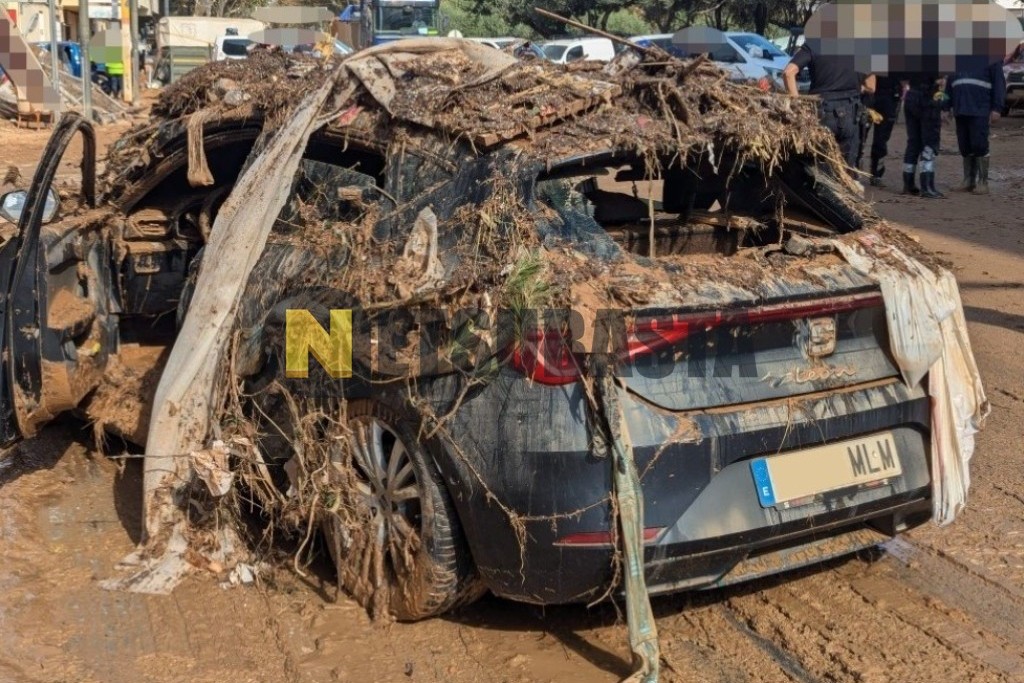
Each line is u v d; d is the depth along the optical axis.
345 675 3.65
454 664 3.72
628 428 3.38
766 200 4.63
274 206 4.27
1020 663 3.77
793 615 4.09
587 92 4.06
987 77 13.87
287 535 4.48
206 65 5.25
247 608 4.08
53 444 5.58
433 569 3.70
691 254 4.63
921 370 3.85
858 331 3.81
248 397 4.37
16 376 4.45
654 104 4.16
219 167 5.24
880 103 14.51
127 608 4.05
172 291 5.55
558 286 3.41
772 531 3.54
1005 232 11.43
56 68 20.38
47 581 4.23
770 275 3.67
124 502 4.97
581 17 40.38
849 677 3.68
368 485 4.00
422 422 3.62
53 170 4.53
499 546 3.50
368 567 4.00
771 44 23.84
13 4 26.03
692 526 3.42
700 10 40.62
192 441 4.28
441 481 3.67
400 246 3.90
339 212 4.29
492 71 4.25
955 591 4.28
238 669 3.67
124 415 5.22
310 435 4.10
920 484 3.89
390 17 26.89
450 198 3.86
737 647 3.87
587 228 3.72
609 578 3.44
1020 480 5.33
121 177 5.31
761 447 3.53
